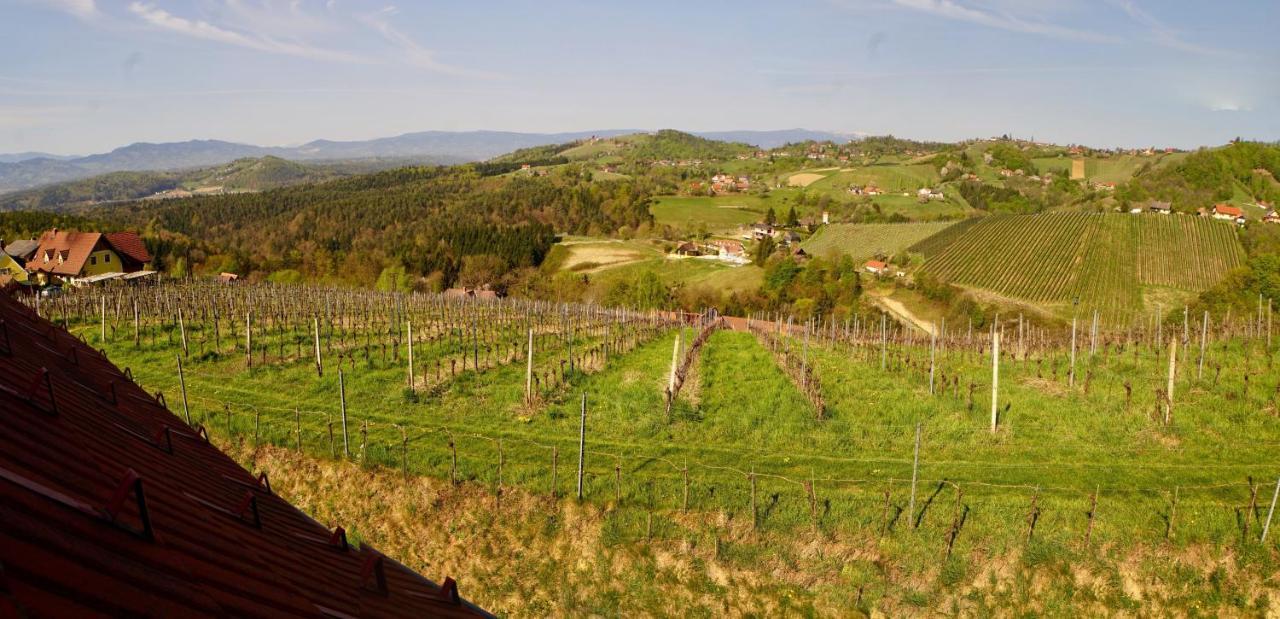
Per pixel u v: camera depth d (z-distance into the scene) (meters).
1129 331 47.06
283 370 31.47
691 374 33.50
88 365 9.37
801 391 29.67
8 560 2.55
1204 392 26.45
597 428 25.12
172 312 45.19
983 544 18.14
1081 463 21.67
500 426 25.17
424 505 20.30
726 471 21.73
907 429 24.56
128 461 5.38
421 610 6.26
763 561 17.95
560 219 176.00
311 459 22.56
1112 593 16.86
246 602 3.88
